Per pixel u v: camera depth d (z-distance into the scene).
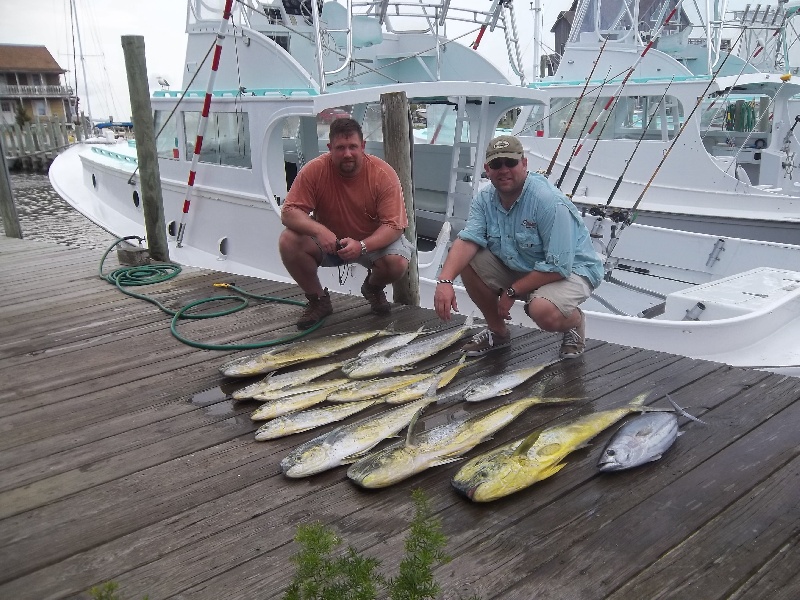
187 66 8.13
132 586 1.92
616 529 2.11
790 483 2.35
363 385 3.23
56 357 3.88
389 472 2.41
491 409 3.01
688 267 7.23
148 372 3.63
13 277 5.92
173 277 5.78
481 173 7.71
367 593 1.29
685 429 2.79
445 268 3.61
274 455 2.68
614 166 9.84
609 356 3.67
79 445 2.80
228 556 2.04
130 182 9.34
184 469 2.59
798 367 4.38
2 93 52.50
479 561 1.96
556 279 3.42
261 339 4.15
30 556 2.07
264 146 6.55
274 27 7.56
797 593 1.80
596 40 10.61
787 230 8.18
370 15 8.69
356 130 3.90
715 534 2.07
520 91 6.76
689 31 11.46
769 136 11.63
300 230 3.98
